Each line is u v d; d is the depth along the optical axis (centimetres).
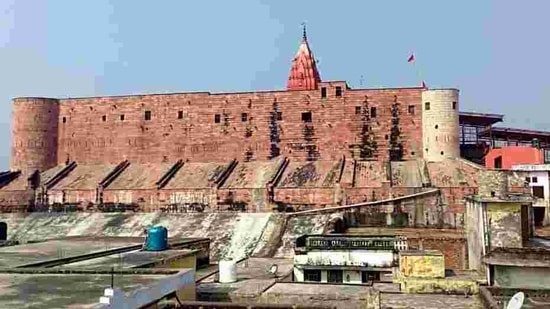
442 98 6988
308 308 1738
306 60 9112
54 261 2488
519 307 1586
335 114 7500
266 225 5744
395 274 2919
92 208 7000
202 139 7881
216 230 5772
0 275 1816
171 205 6762
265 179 6969
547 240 3103
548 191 6106
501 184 5756
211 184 6750
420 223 5766
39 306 1343
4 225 5244
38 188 7256
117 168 7800
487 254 2572
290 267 3650
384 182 6291
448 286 2416
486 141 8294
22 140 8112
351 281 3272
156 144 8025
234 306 1753
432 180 6344
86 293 1508
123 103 8206
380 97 7388
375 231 5341
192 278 1917
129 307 1401
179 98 8012
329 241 3412
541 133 8125
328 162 7381
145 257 2728
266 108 7719
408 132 7244
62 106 8412
